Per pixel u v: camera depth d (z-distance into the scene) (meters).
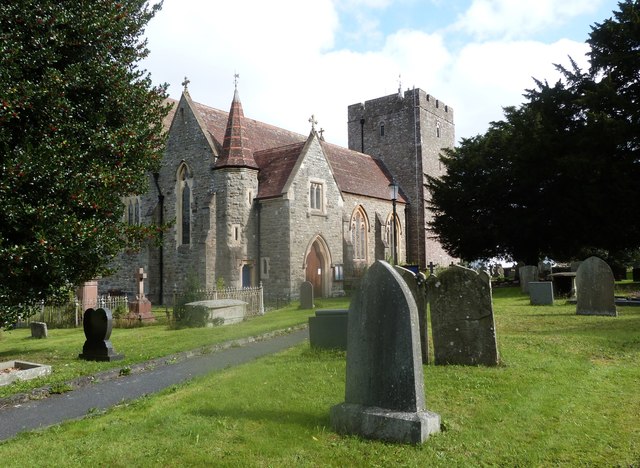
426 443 4.77
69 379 8.57
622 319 11.95
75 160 9.88
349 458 4.57
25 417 6.77
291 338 12.18
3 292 9.48
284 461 4.57
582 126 24.64
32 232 9.02
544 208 25.84
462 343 8.03
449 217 30.59
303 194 24.39
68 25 10.18
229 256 23.08
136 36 12.35
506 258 31.52
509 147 26.81
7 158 8.80
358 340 5.38
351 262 27.66
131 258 27.53
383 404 5.13
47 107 9.54
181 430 5.48
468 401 6.04
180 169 26.25
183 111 26.31
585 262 13.09
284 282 23.25
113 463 4.75
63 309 19.31
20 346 13.55
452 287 8.14
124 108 11.58
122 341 12.98
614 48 24.47
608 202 22.09
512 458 4.45
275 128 31.94
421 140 39.50
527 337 9.96
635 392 6.18
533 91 27.16
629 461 4.32
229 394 6.86
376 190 33.91
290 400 6.41
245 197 23.81
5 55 8.85
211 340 12.09
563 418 5.34
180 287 25.73
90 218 10.26
